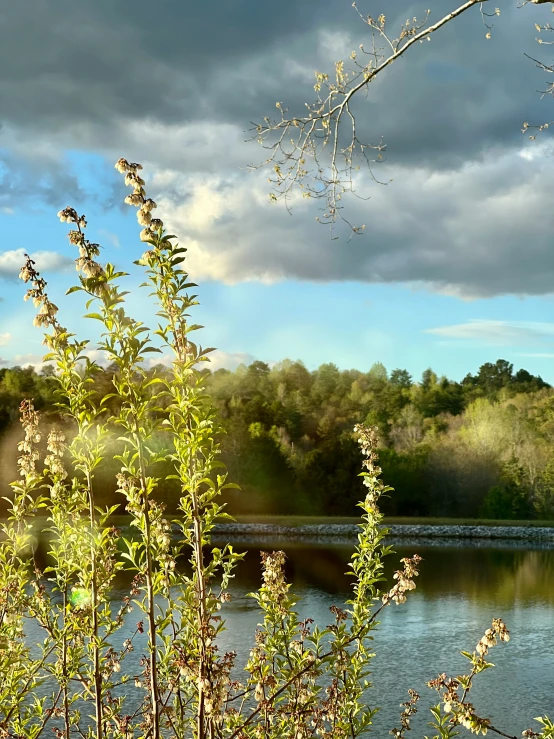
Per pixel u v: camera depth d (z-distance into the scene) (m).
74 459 4.76
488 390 130.12
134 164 4.43
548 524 66.38
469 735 13.41
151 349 4.30
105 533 4.88
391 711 14.65
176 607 4.88
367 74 7.30
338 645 5.44
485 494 72.12
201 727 4.39
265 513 68.38
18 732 5.84
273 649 5.83
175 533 34.19
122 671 14.75
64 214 4.24
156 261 4.32
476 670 5.76
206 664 4.43
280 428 92.00
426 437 91.50
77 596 5.55
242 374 136.38
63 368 4.53
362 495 70.62
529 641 21.33
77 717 6.25
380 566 6.26
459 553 46.88
